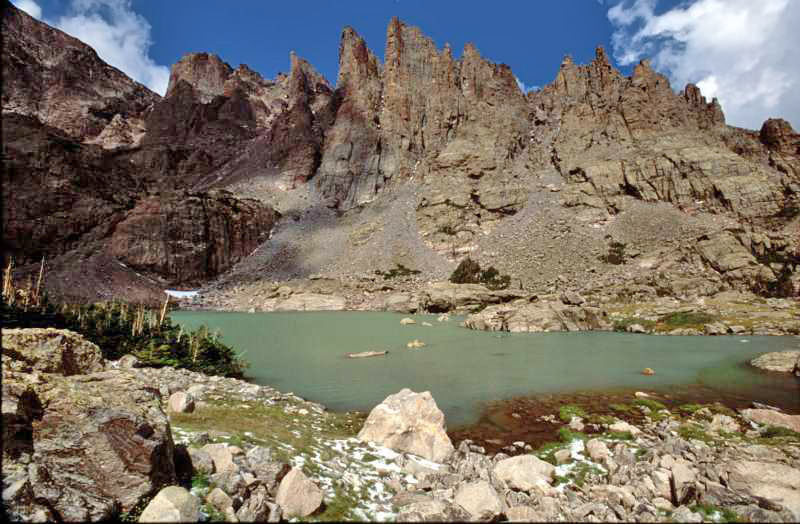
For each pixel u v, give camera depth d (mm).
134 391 8695
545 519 9008
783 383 22922
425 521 8273
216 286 110812
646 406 18469
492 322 50375
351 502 9031
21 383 7715
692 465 11719
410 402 13570
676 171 106875
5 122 105938
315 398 19406
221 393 16797
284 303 88812
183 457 8852
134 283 98000
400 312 80688
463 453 12766
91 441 7582
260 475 8898
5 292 21375
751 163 109562
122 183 121500
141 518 7004
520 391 20891
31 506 6746
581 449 13508
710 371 25844
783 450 13109
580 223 104812
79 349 10875
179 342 22719
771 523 9062
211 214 122875
